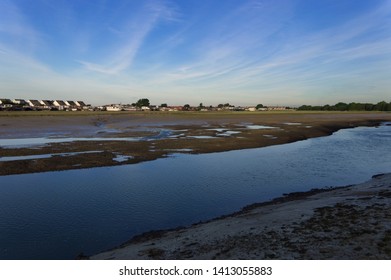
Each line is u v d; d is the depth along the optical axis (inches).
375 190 581.9
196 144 1422.2
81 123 2596.0
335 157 1150.3
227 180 816.3
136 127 2416.3
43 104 5718.5
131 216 573.9
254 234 395.9
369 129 2556.6
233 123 3009.4
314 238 358.9
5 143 1381.6
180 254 363.3
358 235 351.6
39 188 737.6
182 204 636.1
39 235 497.4
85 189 730.8
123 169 931.3
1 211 593.9
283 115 4854.8
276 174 881.5
